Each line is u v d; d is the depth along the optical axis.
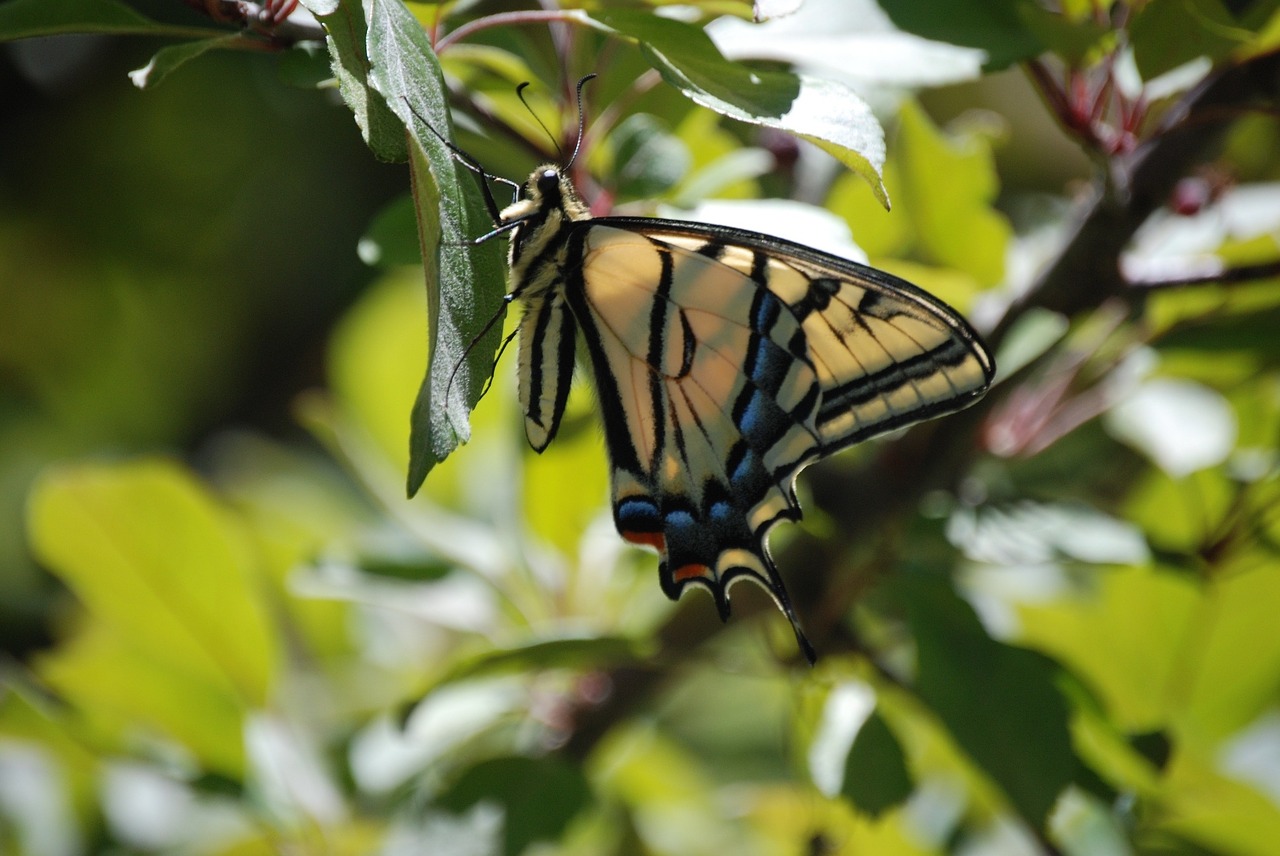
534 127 1.35
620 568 1.40
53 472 1.38
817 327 1.34
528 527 1.39
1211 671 1.39
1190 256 1.38
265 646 1.39
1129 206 1.35
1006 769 1.35
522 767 1.37
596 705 1.38
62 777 1.40
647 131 1.34
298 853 1.39
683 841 1.42
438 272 1.28
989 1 1.34
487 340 1.29
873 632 1.40
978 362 1.34
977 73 1.33
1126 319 1.38
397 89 1.28
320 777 1.40
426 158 1.28
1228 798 1.37
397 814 1.39
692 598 1.38
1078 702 1.36
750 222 1.34
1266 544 1.37
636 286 1.35
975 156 1.38
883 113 1.40
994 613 1.39
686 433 1.35
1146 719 1.39
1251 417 1.40
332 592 1.39
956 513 1.37
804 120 1.30
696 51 1.31
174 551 1.39
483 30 1.35
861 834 1.39
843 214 1.38
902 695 1.37
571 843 1.38
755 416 1.35
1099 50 1.33
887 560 1.37
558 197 1.34
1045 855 1.35
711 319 1.35
